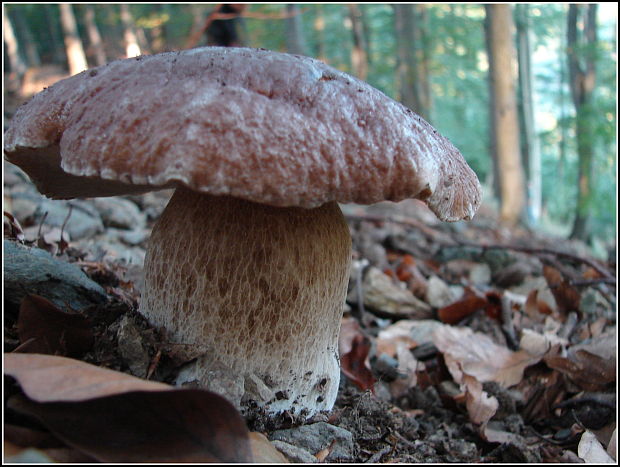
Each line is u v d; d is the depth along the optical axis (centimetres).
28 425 13
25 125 14
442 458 21
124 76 14
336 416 19
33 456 12
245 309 16
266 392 16
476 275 48
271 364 16
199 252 16
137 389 12
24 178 38
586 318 36
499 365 28
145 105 13
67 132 14
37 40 271
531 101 159
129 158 13
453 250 52
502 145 105
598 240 140
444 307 35
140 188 19
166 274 16
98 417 13
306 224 16
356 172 13
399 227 60
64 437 12
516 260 50
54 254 26
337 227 17
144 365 16
